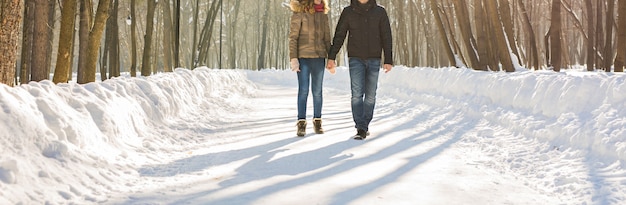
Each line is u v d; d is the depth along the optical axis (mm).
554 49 8094
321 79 5715
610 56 9516
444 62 24047
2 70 4207
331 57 5562
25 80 8547
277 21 43781
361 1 5367
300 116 5566
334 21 41000
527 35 19391
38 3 6406
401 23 23438
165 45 17422
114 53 12602
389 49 5484
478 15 8969
